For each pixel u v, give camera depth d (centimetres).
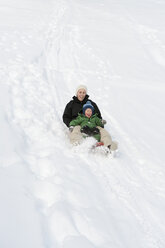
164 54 1095
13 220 259
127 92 760
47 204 297
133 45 1153
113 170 407
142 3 2044
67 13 1486
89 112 477
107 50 1059
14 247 230
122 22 1456
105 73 867
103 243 258
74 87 741
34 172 355
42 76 737
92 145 435
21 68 740
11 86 627
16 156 375
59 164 380
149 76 886
